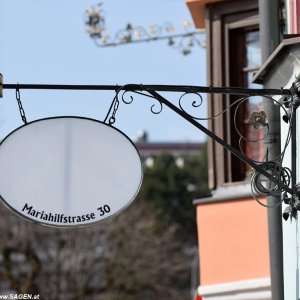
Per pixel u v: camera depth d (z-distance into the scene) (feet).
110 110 48.70
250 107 79.15
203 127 48.37
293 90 48.93
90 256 204.03
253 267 75.82
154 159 329.72
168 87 48.21
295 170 50.24
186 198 315.37
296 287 51.24
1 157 48.32
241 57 79.92
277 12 59.93
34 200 48.16
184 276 275.18
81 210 48.21
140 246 218.18
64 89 48.21
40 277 199.31
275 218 56.85
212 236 78.43
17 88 48.24
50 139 48.62
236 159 79.20
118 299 211.00
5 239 194.80
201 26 83.76
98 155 48.60
